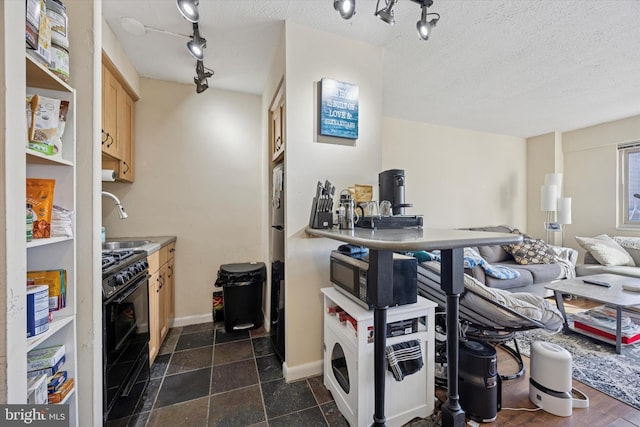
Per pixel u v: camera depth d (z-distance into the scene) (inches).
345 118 71.6
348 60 73.3
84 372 39.6
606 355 78.3
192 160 102.3
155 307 75.0
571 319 102.3
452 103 119.1
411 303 54.9
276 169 83.0
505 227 155.5
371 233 48.0
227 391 63.2
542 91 106.4
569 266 133.1
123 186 94.3
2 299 25.5
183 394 62.0
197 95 102.7
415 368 50.2
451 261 48.8
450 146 153.9
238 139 108.0
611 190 144.2
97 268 41.4
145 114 96.4
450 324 49.5
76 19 40.6
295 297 69.0
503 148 168.9
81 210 40.3
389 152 138.6
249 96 109.3
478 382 54.0
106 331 43.3
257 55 82.5
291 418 54.9
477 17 64.6
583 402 57.2
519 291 120.6
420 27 57.1
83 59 40.8
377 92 76.5
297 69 68.1
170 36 73.5
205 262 104.3
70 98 37.6
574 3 59.9
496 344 81.1
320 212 65.0
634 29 68.5
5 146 25.5
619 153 143.0
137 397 54.9
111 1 60.7
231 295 93.8
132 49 79.4
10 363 25.9
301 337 69.5
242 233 109.0
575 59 83.0
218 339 89.2
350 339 52.4
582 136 154.4
